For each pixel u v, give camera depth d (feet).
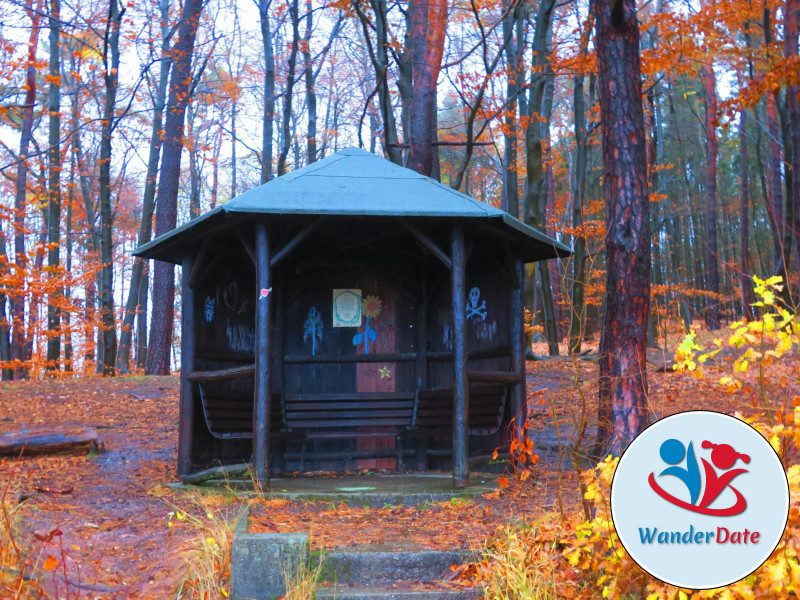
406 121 51.75
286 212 20.92
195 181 94.79
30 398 40.40
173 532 17.38
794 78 32.96
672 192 125.70
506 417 25.11
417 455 27.43
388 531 17.63
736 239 135.13
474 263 27.53
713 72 78.84
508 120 54.24
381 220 25.20
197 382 24.20
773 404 13.83
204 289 25.09
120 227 106.73
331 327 27.81
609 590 12.21
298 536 15.08
